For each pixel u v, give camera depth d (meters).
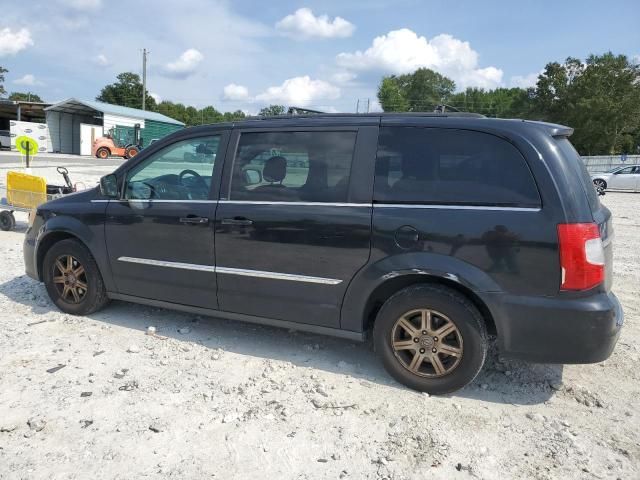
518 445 3.02
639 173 25.91
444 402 3.48
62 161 29.77
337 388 3.63
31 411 3.21
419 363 3.57
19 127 40.97
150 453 2.85
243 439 3.00
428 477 2.71
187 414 3.23
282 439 3.01
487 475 2.74
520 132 3.31
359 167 3.66
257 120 4.14
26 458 2.78
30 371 3.74
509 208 3.25
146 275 4.45
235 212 4.00
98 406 3.29
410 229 3.45
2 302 5.21
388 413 3.32
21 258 7.07
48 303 5.20
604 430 3.20
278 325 4.03
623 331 4.92
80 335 4.43
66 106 42.00
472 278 3.30
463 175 3.40
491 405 3.47
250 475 2.70
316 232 3.72
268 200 3.92
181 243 4.23
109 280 4.66
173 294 4.38
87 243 4.64
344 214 3.64
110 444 2.91
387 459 2.85
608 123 60.81
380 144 3.65
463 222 3.33
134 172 4.53
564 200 3.15
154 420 3.16
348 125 3.77
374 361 4.09
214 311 4.25
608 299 3.20
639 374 3.97
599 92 60.78
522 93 73.75
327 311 3.80
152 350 4.17
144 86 57.19
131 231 4.45
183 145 4.35
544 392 3.67
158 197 4.39
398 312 3.56
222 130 4.21
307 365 3.99
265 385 3.64
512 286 3.24
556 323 3.18
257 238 3.92
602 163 43.66
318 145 3.82
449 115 3.58
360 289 3.64
